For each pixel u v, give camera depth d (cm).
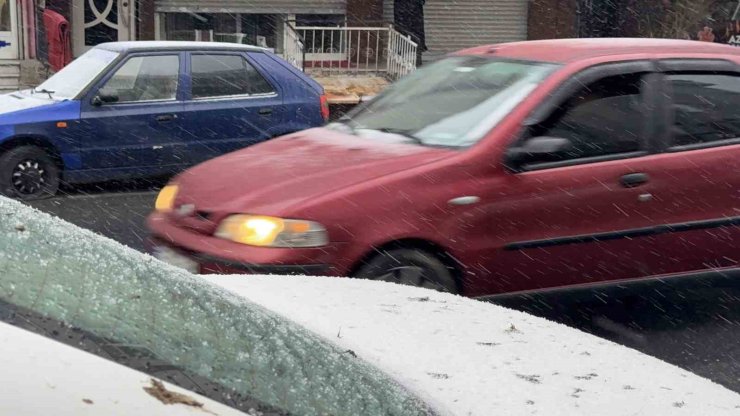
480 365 238
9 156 959
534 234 517
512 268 514
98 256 188
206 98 1059
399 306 284
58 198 1002
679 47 584
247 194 498
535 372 238
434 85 601
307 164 523
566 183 520
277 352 183
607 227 533
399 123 573
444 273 501
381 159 515
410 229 488
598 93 543
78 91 995
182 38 1977
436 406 201
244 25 1986
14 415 127
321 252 473
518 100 532
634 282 545
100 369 141
